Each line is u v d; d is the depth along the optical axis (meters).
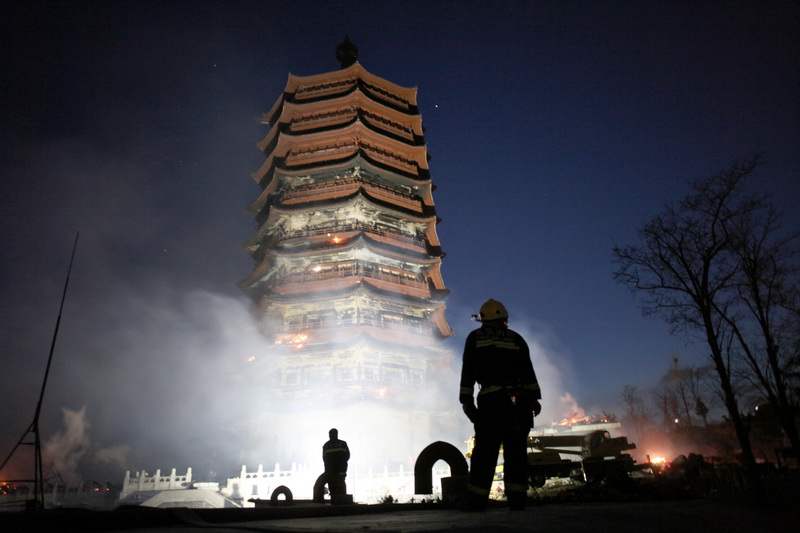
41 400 10.01
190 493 39.06
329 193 67.31
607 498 11.58
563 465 19.89
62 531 4.61
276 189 69.88
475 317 7.01
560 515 4.84
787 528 4.86
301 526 4.64
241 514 6.46
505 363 6.54
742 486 20.52
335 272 63.16
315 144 72.19
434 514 6.30
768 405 43.06
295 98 76.75
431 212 72.94
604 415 47.62
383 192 69.69
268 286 66.19
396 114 76.69
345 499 14.13
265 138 77.44
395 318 63.53
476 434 6.47
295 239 64.00
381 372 58.97
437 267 68.56
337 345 56.34
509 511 5.87
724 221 19.52
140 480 42.09
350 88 74.50
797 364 23.36
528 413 6.44
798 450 21.22
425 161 76.19
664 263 19.72
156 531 4.45
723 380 17.55
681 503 7.26
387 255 63.47
